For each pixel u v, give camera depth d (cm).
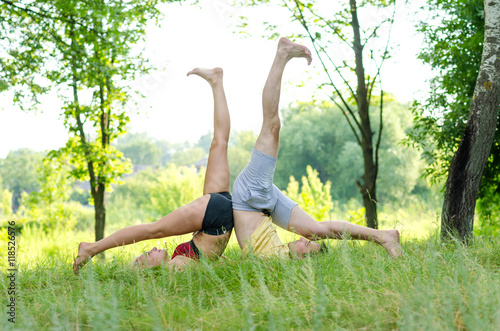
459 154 549
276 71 438
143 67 974
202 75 480
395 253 422
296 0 915
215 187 441
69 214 1798
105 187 1130
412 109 834
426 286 281
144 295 308
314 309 262
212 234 424
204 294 322
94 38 922
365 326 243
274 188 452
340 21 920
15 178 8025
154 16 934
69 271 427
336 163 5003
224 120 463
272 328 231
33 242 1311
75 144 1096
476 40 757
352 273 322
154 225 416
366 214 931
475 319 220
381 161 4300
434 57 801
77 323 251
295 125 5372
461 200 540
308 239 457
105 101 1024
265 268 368
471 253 392
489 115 537
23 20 940
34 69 937
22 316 281
